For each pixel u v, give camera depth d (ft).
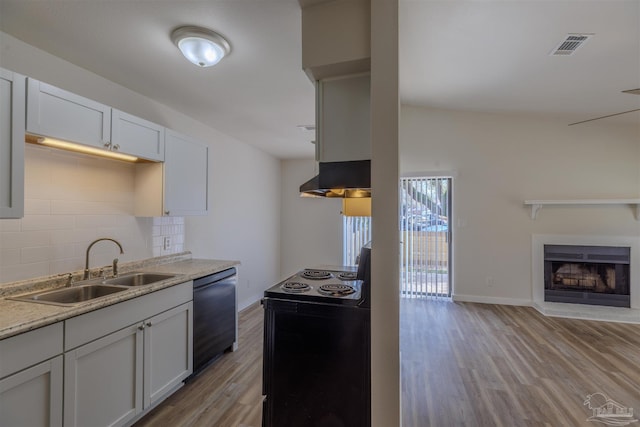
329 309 5.50
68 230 7.02
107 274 7.81
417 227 16.10
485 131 15.15
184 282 7.73
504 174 14.94
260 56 6.79
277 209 18.61
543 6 6.63
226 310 9.57
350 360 5.41
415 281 16.15
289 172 18.93
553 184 14.43
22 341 4.42
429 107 15.57
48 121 5.60
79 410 5.18
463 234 15.40
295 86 8.36
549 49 8.32
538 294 14.49
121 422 5.94
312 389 5.60
